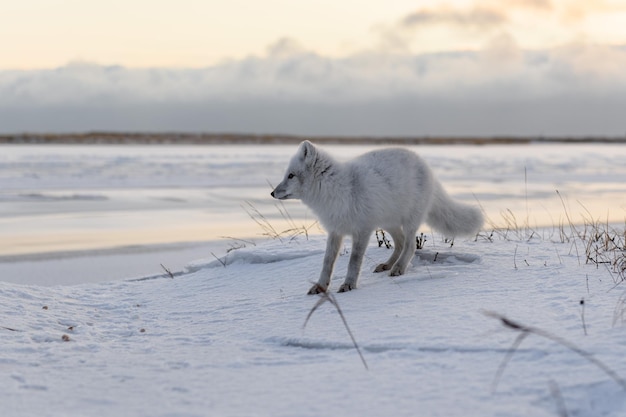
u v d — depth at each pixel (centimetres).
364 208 648
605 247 762
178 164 3603
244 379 399
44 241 1223
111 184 2427
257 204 1853
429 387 363
